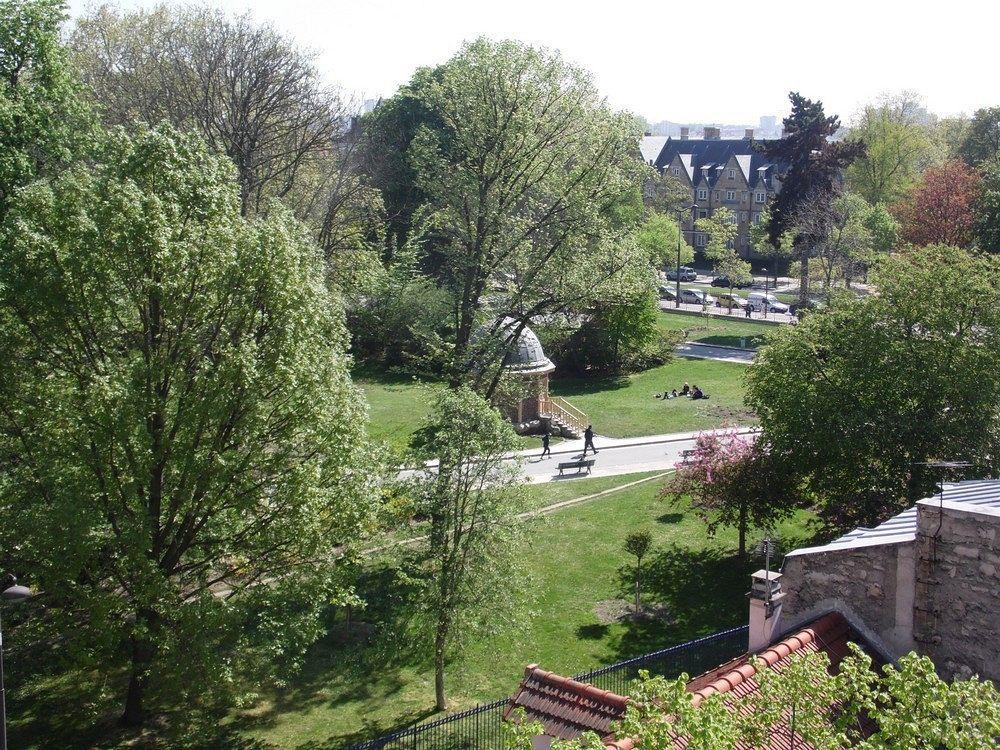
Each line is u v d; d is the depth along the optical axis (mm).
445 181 43781
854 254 79125
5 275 24078
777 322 93625
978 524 15883
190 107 60094
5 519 22953
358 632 33906
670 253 108562
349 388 27453
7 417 24828
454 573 29281
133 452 24469
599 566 39812
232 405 25328
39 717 27297
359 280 59031
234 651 25469
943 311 35875
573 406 68438
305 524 26203
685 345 87875
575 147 43125
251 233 25938
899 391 35094
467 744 26797
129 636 24656
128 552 23844
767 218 111062
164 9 66125
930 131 147875
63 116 37375
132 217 24281
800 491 39656
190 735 27172
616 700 16453
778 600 18031
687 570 39312
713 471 39125
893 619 16953
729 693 15062
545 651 33031
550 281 43219
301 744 27250
